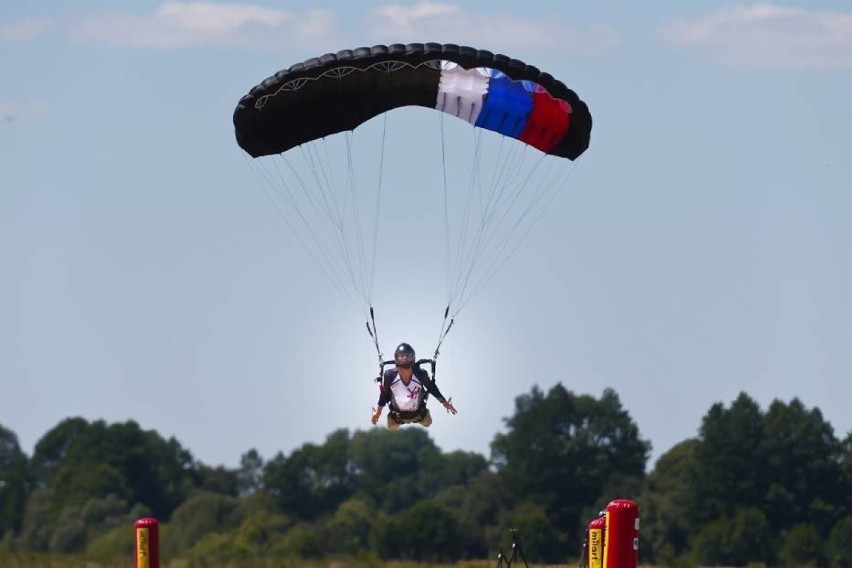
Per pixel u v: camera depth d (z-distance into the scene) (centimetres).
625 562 8881
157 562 11431
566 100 12419
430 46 12194
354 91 12362
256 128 12575
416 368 12019
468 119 12525
